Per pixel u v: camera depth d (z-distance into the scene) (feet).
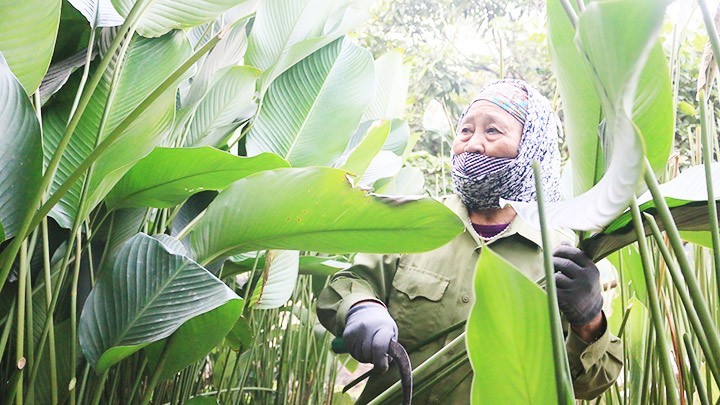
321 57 3.80
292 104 3.68
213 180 2.67
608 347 2.90
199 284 2.40
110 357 2.23
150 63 2.68
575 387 2.93
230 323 2.45
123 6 2.58
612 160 1.21
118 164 2.40
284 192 2.40
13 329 2.51
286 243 2.59
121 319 2.36
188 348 2.54
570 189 3.63
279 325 4.57
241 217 2.51
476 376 1.37
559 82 1.94
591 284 2.33
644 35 1.02
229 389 3.33
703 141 1.49
